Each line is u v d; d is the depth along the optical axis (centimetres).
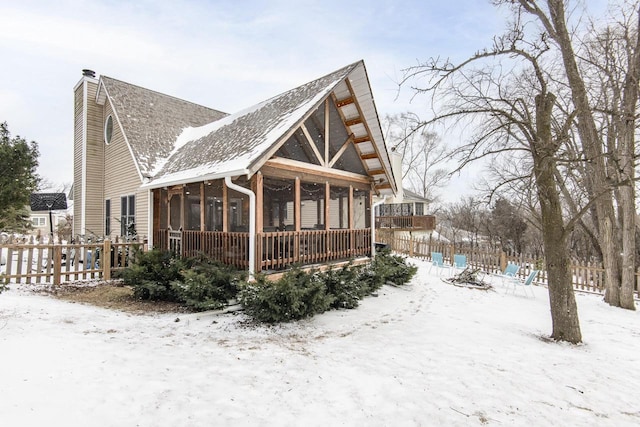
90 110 1523
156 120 1406
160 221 1095
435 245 1739
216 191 935
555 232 625
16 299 666
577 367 475
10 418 266
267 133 801
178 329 555
